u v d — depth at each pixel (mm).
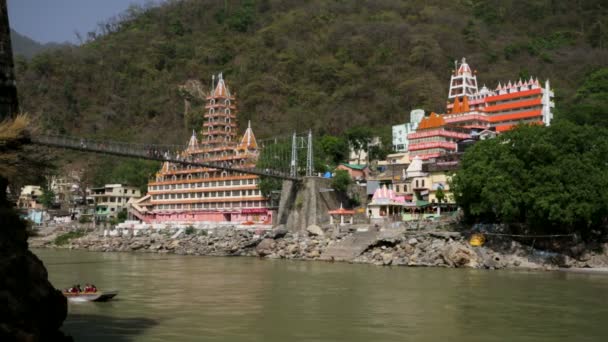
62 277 58969
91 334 29500
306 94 192125
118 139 181375
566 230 71688
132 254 100312
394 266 71375
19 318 19375
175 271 65562
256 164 116625
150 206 140375
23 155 22062
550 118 125938
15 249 20969
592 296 44250
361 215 97438
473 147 77375
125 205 149500
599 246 70750
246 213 120125
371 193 106312
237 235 103188
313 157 115062
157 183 139250
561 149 69688
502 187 68375
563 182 67375
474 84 152625
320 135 164875
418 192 99375
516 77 191250
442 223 80938
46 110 188000
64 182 161750
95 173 166125
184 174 136125
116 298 43000
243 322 33188
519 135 71625
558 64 198750
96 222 139625
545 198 66000
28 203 156625
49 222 143500
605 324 33281
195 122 190875
